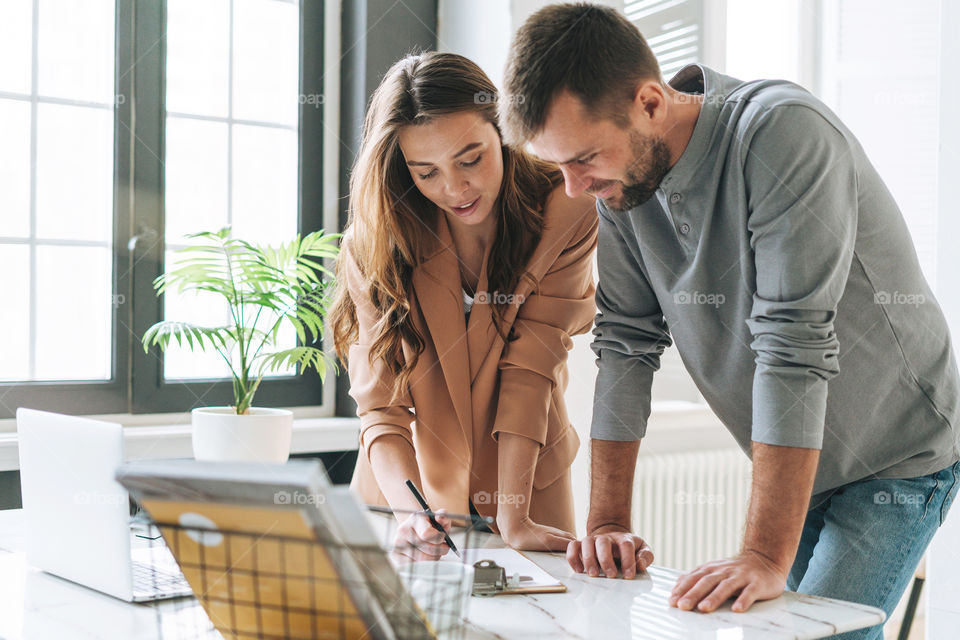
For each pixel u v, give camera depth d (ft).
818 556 4.76
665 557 10.69
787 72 11.75
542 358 5.55
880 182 4.54
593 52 3.97
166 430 8.75
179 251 8.20
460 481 5.58
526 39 4.07
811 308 4.05
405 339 5.64
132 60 9.14
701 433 11.50
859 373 4.59
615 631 3.41
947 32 6.78
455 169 5.25
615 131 4.09
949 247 6.81
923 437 4.79
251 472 2.51
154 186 9.30
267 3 9.99
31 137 8.81
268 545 2.69
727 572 3.85
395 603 2.79
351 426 9.69
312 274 8.89
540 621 3.54
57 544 4.37
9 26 8.68
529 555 4.80
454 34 10.24
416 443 5.71
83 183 9.08
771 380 4.09
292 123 10.19
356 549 2.63
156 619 3.72
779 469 4.04
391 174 5.59
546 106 3.98
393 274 5.62
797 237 4.05
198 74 9.61
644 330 5.10
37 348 8.89
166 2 9.34
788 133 4.09
